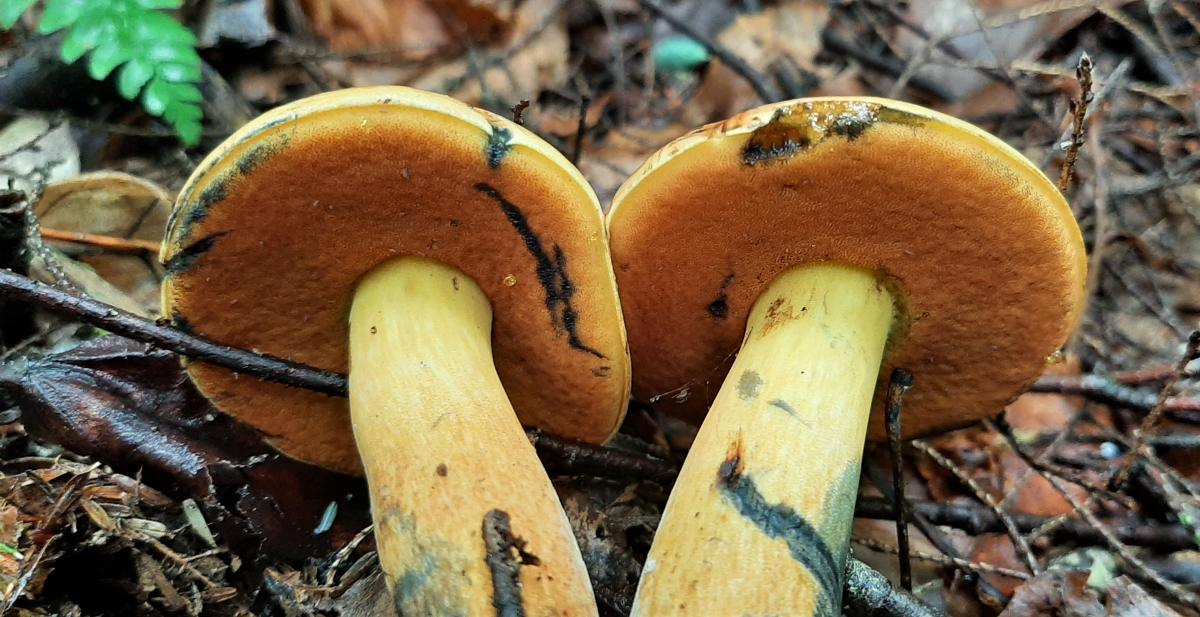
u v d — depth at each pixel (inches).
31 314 10.3
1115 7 16.2
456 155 7.6
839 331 8.6
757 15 17.3
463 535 7.5
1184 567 9.6
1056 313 8.8
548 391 9.4
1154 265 13.2
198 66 11.7
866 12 17.6
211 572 8.7
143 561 8.4
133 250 11.1
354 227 8.2
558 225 8.2
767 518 7.7
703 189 8.2
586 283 8.5
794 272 8.9
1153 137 14.0
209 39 13.9
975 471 11.1
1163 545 9.8
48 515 8.1
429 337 8.3
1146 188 13.5
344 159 7.6
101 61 11.2
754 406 8.2
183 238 8.1
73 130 12.5
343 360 9.4
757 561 7.5
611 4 17.9
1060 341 9.2
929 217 8.1
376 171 7.7
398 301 8.5
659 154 8.3
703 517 7.7
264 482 9.3
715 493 7.8
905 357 9.5
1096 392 11.0
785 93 16.3
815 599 7.5
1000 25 16.2
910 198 8.0
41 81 12.3
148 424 9.2
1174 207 13.6
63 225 10.9
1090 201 13.6
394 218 8.1
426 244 8.4
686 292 9.1
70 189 10.7
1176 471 10.7
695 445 8.4
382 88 7.6
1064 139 13.2
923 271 8.6
